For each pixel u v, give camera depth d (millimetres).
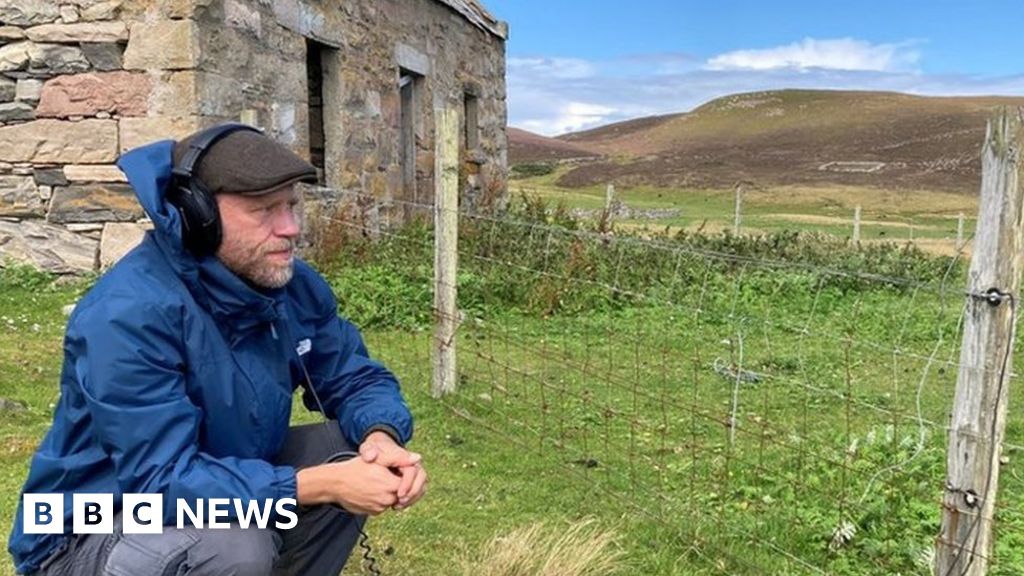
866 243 17375
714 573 3715
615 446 5258
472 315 8641
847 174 52438
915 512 4090
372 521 4027
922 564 3658
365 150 11562
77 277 8508
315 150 10922
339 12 10773
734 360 7551
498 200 15742
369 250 9914
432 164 14125
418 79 13578
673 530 4027
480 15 16094
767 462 4918
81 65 8250
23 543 2451
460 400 5895
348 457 2662
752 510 4215
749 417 5867
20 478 4289
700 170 54688
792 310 9945
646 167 57188
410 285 8734
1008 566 3656
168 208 2283
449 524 4059
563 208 13281
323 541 2762
